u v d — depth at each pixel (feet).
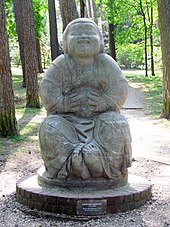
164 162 26.20
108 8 81.61
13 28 81.92
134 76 91.09
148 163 26.14
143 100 60.03
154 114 47.55
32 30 51.83
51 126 17.35
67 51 18.92
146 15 92.99
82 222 16.03
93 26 18.67
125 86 18.52
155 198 18.62
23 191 17.52
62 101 18.26
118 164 17.38
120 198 16.61
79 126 17.88
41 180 18.02
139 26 91.25
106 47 118.01
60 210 16.42
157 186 20.94
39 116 45.70
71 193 16.83
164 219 16.21
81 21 18.69
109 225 15.64
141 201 17.47
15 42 109.70
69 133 17.52
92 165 16.89
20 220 16.48
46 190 17.29
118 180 17.58
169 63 42.70
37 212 16.76
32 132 36.63
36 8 84.07
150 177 22.99
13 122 34.81
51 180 17.52
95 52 18.45
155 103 56.90
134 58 107.14
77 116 18.37
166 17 41.88
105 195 16.53
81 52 18.13
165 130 37.70
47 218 16.52
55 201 16.46
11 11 81.35
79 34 18.33
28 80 52.19
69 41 18.38
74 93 18.42
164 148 30.35
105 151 17.13
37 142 32.60
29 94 52.26
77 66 18.54
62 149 17.10
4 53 33.88
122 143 17.30
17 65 107.14
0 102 34.37
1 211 17.49
